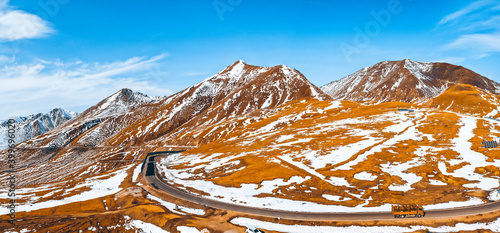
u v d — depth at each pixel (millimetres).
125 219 86188
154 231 79000
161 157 192500
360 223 77938
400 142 149375
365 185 106188
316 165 129375
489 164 115062
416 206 81250
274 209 89812
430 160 123562
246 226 78312
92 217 88125
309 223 79250
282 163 135250
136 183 126500
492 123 170125
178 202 99125
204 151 192625
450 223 75688
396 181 107688
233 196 102812
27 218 91062
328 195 100125
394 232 72750
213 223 80688
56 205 102000
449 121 179000
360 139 161500
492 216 77812
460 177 107000
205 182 122750
